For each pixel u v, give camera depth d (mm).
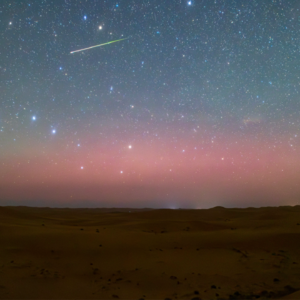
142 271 7328
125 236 11273
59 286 6133
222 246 10219
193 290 5992
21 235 10398
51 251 8938
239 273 7223
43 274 6832
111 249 9367
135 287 6188
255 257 8836
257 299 5426
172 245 10266
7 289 5715
